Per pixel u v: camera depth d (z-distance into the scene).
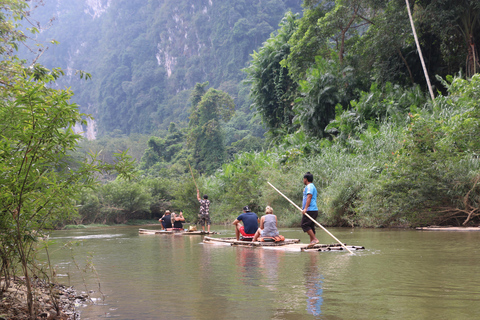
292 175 15.88
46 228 3.03
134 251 7.12
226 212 20.80
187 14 170.12
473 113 10.20
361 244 6.83
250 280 3.71
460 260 4.60
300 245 7.11
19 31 6.03
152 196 40.25
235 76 143.62
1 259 2.90
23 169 2.66
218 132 64.19
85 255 6.54
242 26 147.12
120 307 2.81
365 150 15.44
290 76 29.73
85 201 29.83
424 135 10.66
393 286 3.21
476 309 2.47
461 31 18.61
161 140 72.56
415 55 20.77
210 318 2.44
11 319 2.47
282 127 31.77
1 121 2.56
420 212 10.58
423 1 19.27
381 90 20.72
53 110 2.62
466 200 9.73
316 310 2.53
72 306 2.88
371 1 21.17
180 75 161.50
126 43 182.00
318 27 24.30
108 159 82.56
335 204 13.34
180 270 4.53
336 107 20.53
